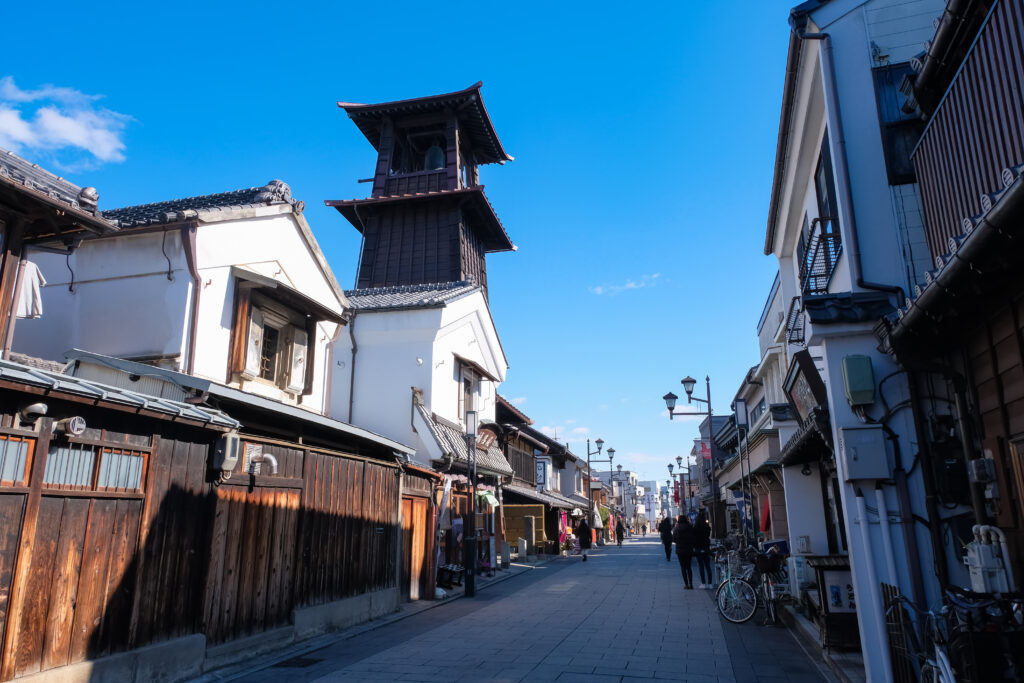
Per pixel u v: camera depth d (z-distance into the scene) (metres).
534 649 9.08
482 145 33.00
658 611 12.60
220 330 10.88
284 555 9.34
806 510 13.42
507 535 27.67
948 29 5.91
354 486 11.56
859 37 8.05
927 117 7.22
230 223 11.26
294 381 12.59
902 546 6.34
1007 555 5.29
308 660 8.43
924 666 5.45
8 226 8.05
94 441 6.36
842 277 8.21
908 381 6.52
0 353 7.81
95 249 10.94
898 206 7.39
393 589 12.71
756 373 21.59
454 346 20.48
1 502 5.42
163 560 7.13
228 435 8.04
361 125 31.47
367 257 28.53
